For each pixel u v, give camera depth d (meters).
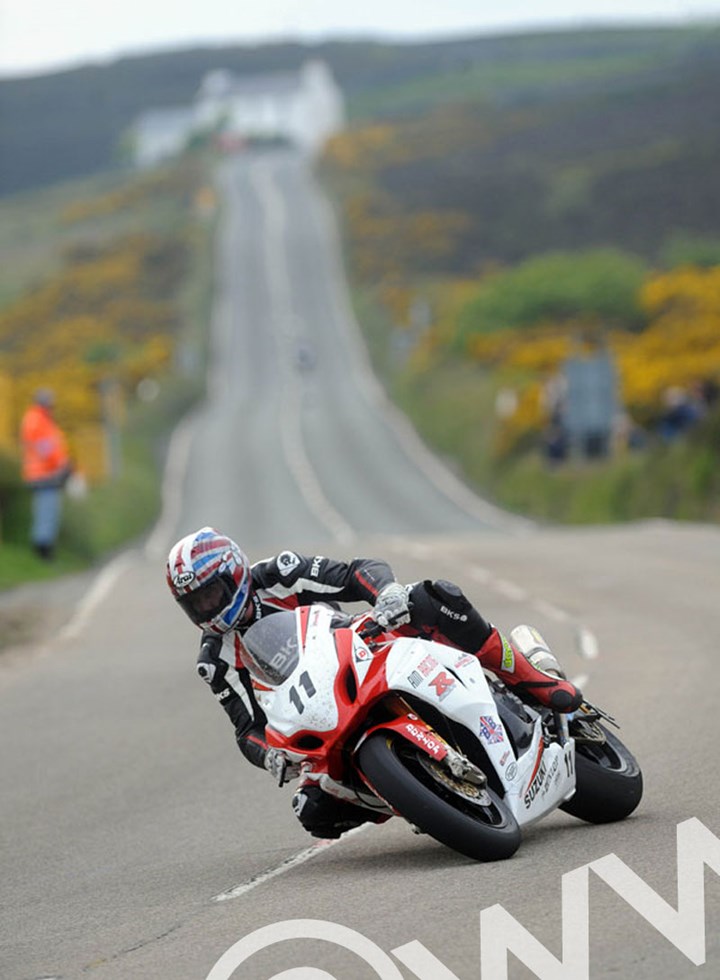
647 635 49.16
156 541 138.12
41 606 69.50
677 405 133.12
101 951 20.67
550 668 24.98
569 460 153.62
